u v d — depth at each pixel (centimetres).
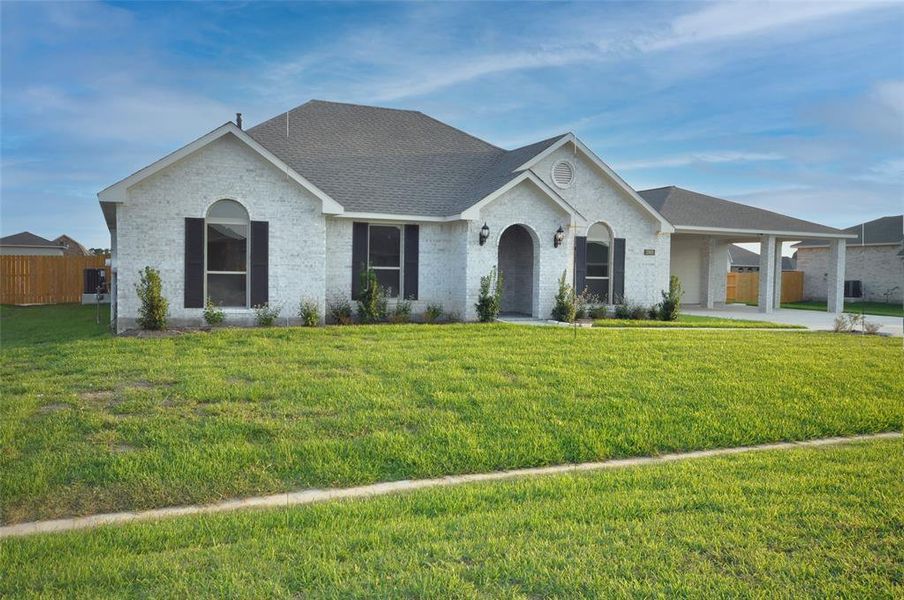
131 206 1520
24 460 604
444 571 400
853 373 1098
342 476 600
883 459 680
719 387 959
